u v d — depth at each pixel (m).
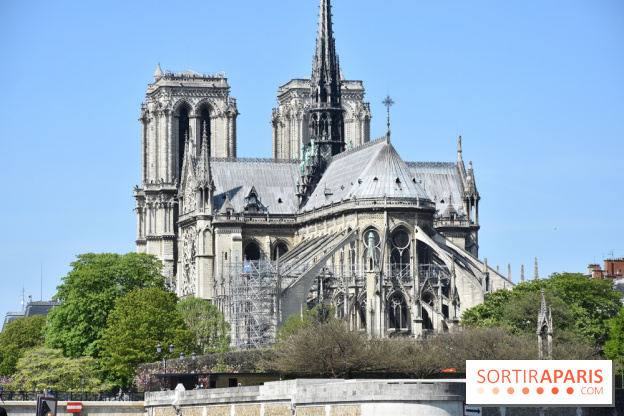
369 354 193.25
